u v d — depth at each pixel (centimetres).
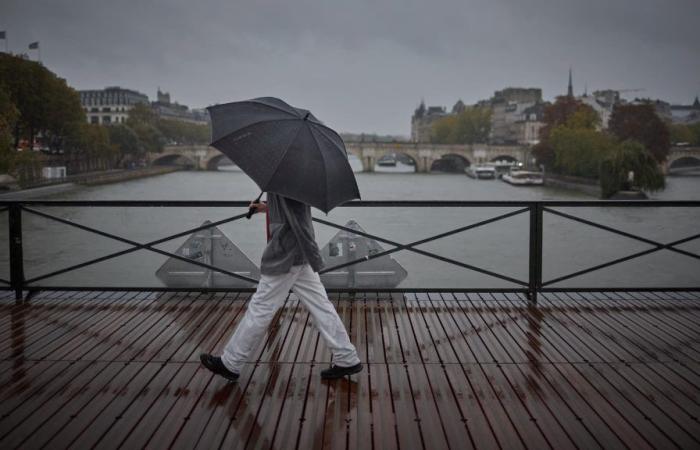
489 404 466
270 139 448
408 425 434
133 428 427
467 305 725
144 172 10438
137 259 834
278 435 420
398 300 745
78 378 509
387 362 549
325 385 499
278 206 473
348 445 407
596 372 526
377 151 12600
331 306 505
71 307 706
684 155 10231
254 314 488
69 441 408
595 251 969
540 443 409
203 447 402
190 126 17425
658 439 414
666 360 553
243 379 509
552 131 9288
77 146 8450
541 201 730
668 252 927
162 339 601
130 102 17938
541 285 745
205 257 762
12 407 457
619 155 5825
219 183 8906
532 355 566
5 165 6031
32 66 7406
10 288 741
